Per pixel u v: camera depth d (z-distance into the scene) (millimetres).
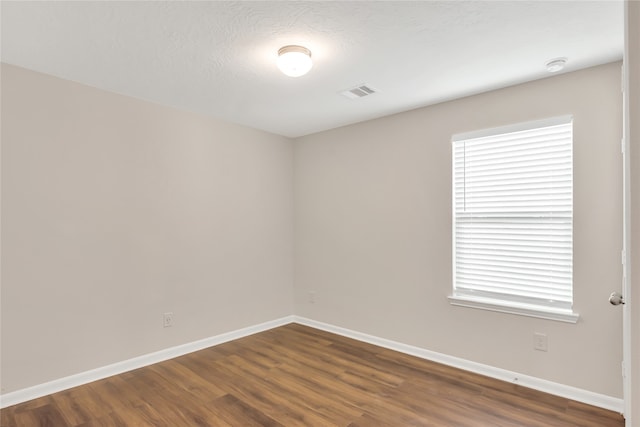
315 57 2270
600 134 2367
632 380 1125
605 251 2352
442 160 3102
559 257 2551
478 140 2926
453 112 3039
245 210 3852
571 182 2498
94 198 2760
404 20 1861
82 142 2701
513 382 2703
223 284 3637
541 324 2590
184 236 3320
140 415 2271
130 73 2514
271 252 4121
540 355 2596
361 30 1958
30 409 2324
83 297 2699
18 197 2414
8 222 2373
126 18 1830
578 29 1946
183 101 3088
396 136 3416
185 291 3326
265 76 2562
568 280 2518
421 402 2432
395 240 3422
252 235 3918
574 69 2443
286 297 4297
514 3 1720
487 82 2668
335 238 3934
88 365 2719
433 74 2525
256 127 3914
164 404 2406
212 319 3535
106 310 2820
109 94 2850
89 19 1838
